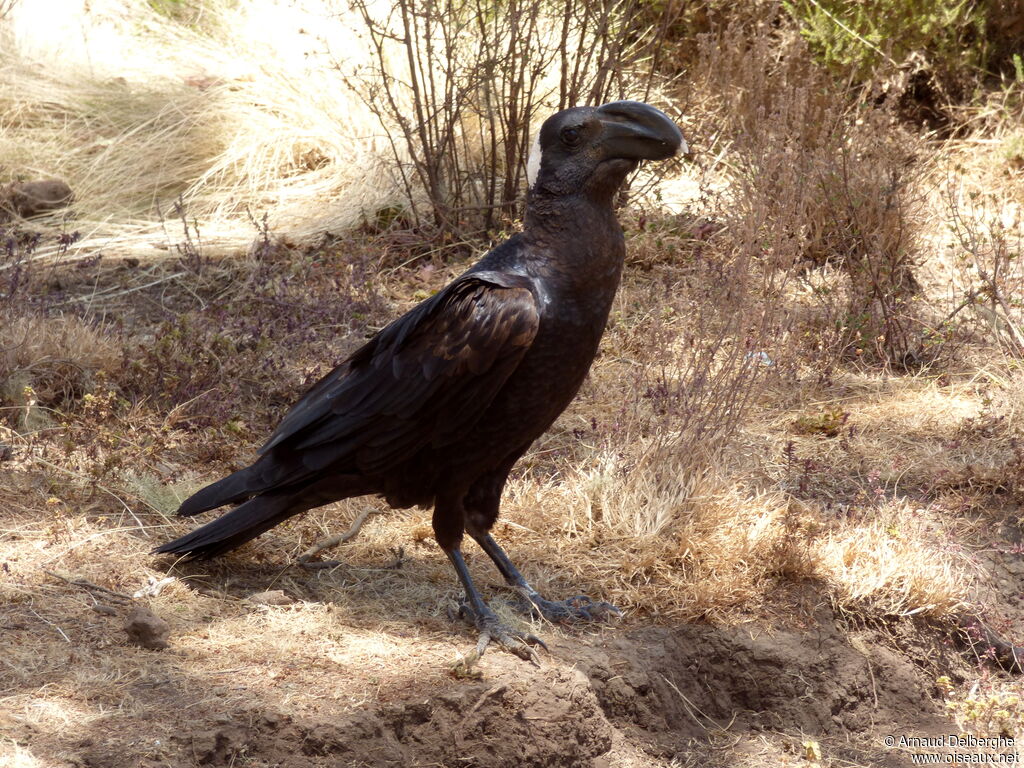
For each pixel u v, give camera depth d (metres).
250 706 1.55
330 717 1.55
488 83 2.61
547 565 1.87
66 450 1.91
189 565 1.78
